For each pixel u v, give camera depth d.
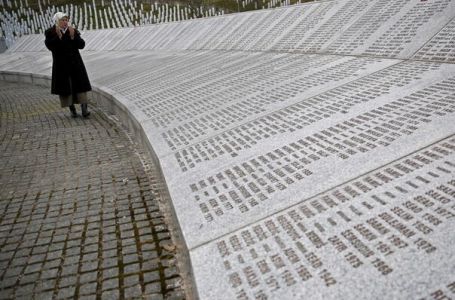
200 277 2.18
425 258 1.91
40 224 4.15
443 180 2.44
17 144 7.04
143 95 7.32
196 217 2.81
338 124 3.71
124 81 9.13
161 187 4.22
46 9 31.31
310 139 3.57
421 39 5.43
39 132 7.68
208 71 7.93
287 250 2.22
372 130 3.38
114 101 7.81
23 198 4.80
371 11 7.12
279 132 3.93
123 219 4.09
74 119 8.44
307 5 9.02
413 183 2.50
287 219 2.51
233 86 6.26
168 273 3.17
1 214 4.44
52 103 10.45
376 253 2.02
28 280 3.25
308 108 4.36
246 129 4.27
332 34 7.30
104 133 7.20
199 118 5.13
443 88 3.84
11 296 3.07
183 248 2.70
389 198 2.42
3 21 28.97
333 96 4.50
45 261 3.49
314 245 2.21
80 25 28.14
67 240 3.80
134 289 3.03
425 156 2.76
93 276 3.23
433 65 4.63
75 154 6.23
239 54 8.95
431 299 1.70
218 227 2.62
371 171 2.77
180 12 27.38
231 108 5.16
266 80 6.08
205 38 11.43
